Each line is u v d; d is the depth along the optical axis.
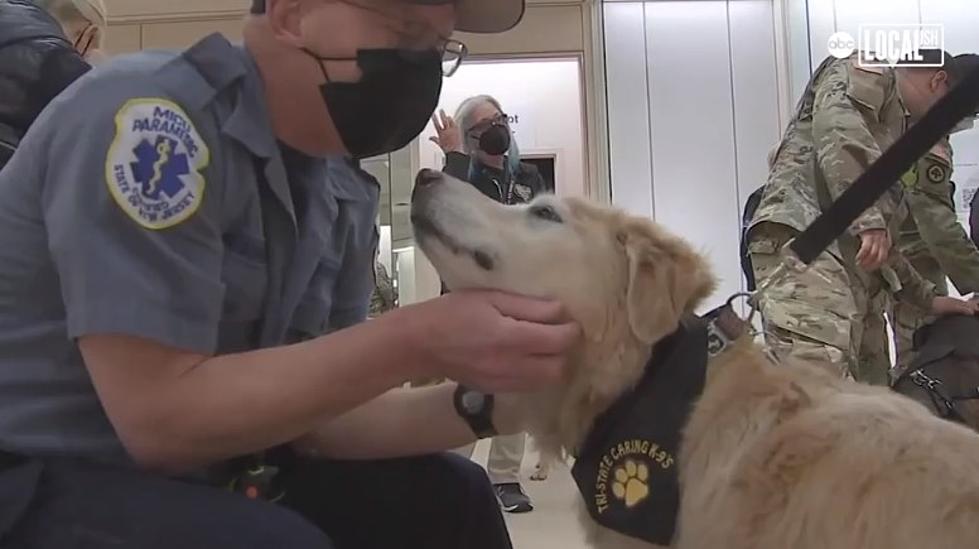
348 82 1.22
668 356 1.49
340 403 1.12
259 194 1.24
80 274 1.04
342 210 1.47
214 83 1.19
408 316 1.14
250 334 1.29
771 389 1.42
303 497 1.53
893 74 2.62
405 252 5.60
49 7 2.22
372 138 1.29
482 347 1.14
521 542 3.12
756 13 6.44
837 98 2.56
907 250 2.93
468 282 1.56
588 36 6.45
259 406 1.08
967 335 2.33
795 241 1.65
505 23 1.43
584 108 6.48
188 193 1.10
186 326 1.08
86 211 1.05
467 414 1.49
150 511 1.06
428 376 1.18
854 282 2.54
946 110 1.47
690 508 1.39
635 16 6.46
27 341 1.13
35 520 1.06
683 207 6.44
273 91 1.25
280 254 1.28
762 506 1.32
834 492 1.27
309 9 1.21
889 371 2.73
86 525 1.06
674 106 6.45
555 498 3.93
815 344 2.43
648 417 1.45
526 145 7.16
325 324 1.45
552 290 1.51
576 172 7.13
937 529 1.20
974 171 5.82
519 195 4.33
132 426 1.07
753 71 6.43
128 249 1.06
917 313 2.82
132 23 6.78
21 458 1.11
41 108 1.76
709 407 1.42
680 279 1.50
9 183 1.14
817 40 6.23
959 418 2.21
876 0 6.17
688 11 6.45
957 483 1.23
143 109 1.09
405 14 1.22
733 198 6.43
